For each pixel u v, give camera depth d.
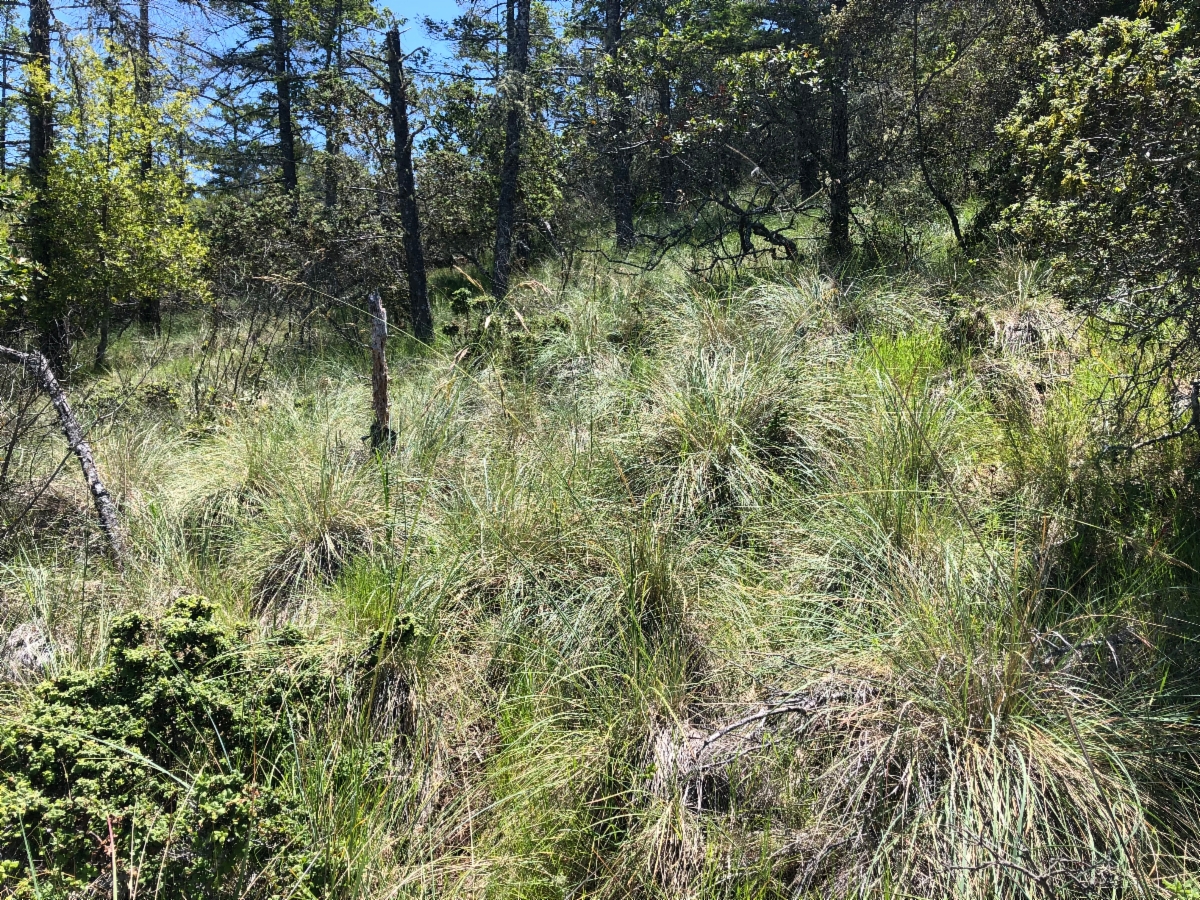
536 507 4.04
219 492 4.77
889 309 6.16
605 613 3.42
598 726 3.01
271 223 11.86
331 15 18.02
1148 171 3.46
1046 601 3.14
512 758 2.96
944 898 2.25
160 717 2.58
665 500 4.11
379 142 11.62
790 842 2.49
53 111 11.04
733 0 19.75
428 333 10.38
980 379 4.94
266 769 2.68
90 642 3.39
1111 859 2.18
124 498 4.92
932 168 8.77
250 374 7.79
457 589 3.77
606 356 6.39
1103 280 3.72
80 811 2.19
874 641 2.92
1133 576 3.13
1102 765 2.43
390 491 4.50
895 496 3.59
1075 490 3.65
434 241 13.21
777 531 3.84
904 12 8.66
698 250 9.75
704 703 3.11
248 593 3.89
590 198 15.39
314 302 10.08
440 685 3.30
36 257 10.57
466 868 2.52
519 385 5.99
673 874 2.53
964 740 2.48
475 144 13.11
